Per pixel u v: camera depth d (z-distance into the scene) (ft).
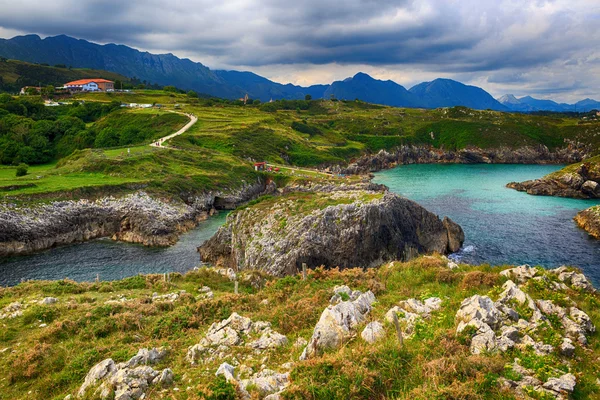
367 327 48.65
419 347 43.16
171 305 80.23
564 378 36.96
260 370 45.80
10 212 198.29
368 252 162.30
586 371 40.29
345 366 39.86
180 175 292.20
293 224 164.96
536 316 48.93
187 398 39.88
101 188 240.53
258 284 110.52
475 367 38.52
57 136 409.49
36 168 326.65
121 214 226.17
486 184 359.05
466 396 34.99
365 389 37.35
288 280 83.66
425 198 292.81
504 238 199.93
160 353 53.62
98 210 224.94
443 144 596.70
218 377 41.22
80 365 54.75
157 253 196.03
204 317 70.03
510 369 38.24
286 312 63.57
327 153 473.26
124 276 163.84
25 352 60.13
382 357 41.06
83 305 81.20
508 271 67.41
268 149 435.12
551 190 308.40
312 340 48.37
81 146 389.39
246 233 179.42
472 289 63.98
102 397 43.01
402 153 565.94
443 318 51.29
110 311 75.51
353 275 84.07
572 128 597.52
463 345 43.11
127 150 336.70
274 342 53.31
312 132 584.81
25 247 192.75
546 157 551.18
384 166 512.22
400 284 76.02
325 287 77.41
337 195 189.57
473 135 588.09
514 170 464.24
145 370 46.21
